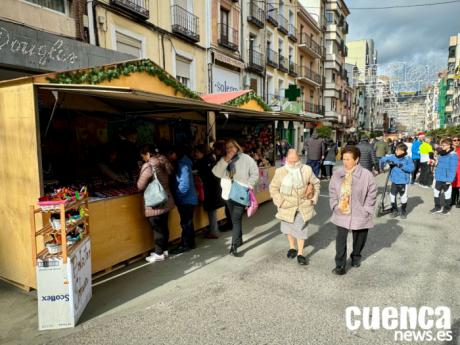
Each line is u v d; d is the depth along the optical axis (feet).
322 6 107.45
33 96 11.00
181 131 23.57
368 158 24.91
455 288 12.17
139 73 17.20
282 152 53.88
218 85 49.52
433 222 21.45
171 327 9.82
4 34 18.25
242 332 9.50
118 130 19.44
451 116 185.57
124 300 11.52
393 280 12.86
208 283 12.76
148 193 14.07
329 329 9.61
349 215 13.05
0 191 12.23
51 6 24.44
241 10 55.52
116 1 30.55
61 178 15.84
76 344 9.09
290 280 12.94
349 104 157.07
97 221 13.07
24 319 10.42
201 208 19.65
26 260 12.02
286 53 78.84
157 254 15.14
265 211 25.00
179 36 40.27
